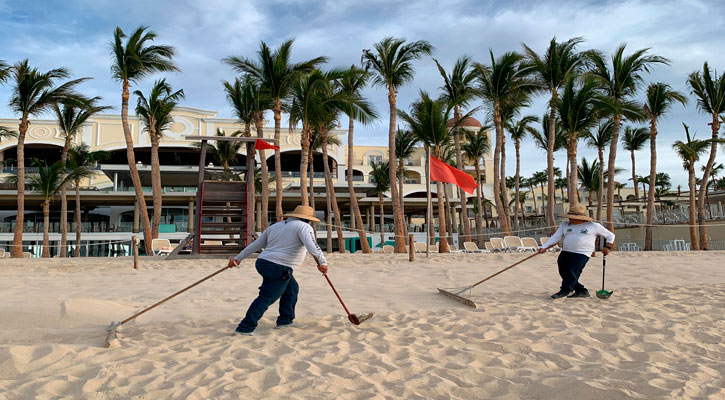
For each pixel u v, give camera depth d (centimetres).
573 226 660
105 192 3400
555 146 2908
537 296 678
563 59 1991
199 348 388
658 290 725
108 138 4250
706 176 2412
